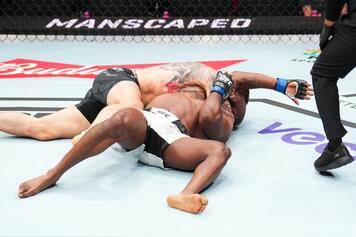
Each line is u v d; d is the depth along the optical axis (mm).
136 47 7559
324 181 2639
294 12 8039
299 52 7059
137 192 2475
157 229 2107
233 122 3238
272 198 2422
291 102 4320
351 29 2463
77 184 2564
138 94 3262
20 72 5684
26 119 3318
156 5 8164
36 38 8211
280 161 2928
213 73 3271
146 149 2729
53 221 2172
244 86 3432
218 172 2459
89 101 3377
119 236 2049
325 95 2576
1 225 2137
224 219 2203
